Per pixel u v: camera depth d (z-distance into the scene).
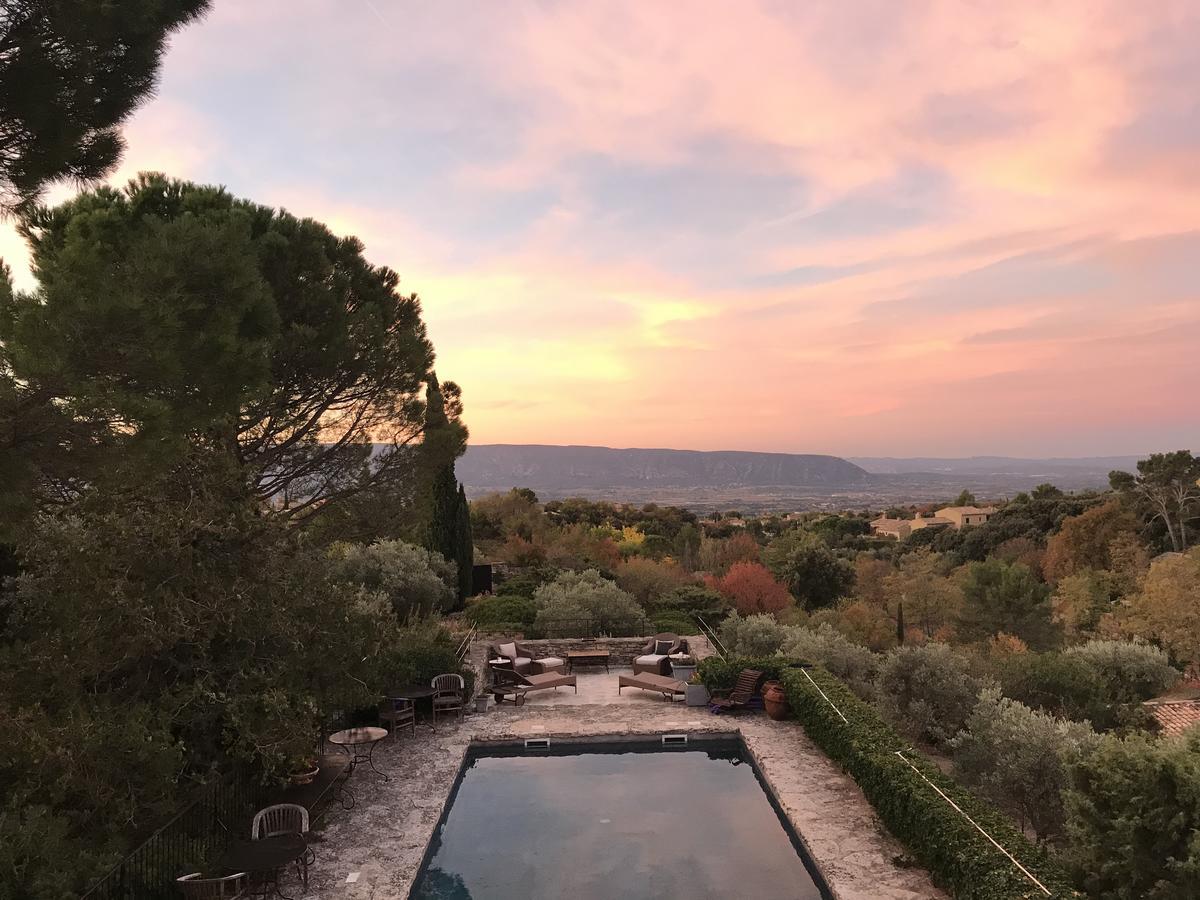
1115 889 6.49
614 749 13.45
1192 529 57.00
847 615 32.69
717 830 9.90
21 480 4.90
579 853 9.24
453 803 10.94
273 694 8.30
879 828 9.29
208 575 8.28
